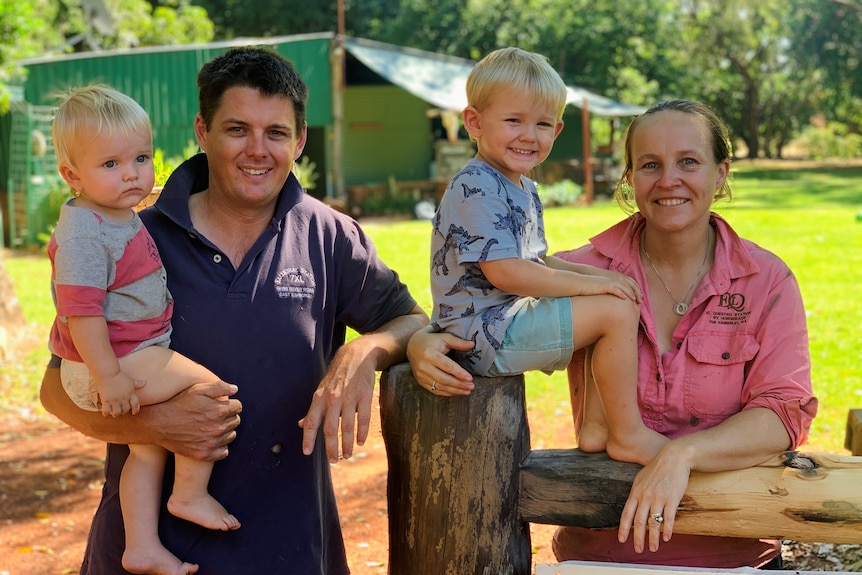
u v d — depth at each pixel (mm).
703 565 2643
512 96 2578
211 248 2568
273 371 2580
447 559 2516
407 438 2535
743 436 2412
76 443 6539
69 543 4934
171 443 2441
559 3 34969
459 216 2547
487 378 2496
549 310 2473
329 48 21359
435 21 35844
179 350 2551
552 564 2346
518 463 2525
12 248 16984
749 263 2607
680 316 2688
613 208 21188
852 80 37188
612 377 2473
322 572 2709
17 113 16859
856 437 3668
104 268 2350
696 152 2562
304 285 2629
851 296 10008
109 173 2340
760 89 40312
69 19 26375
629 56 35625
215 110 2480
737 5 36031
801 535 2371
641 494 2336
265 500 2596
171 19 26812
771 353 2553
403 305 2967
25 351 8867
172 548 2533
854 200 21719
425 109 25000
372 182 24609
